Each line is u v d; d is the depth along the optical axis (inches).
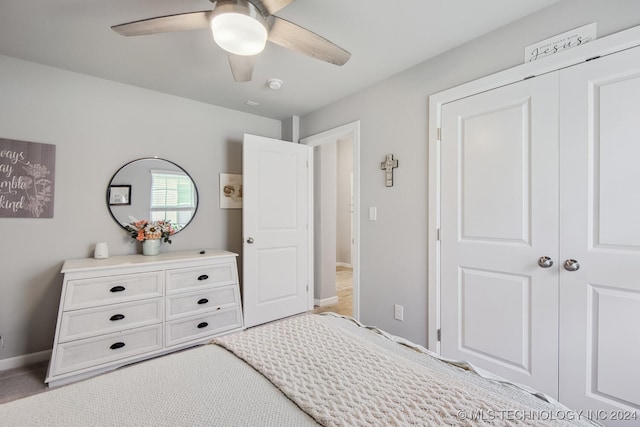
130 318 84.2
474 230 76.0
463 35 74.4
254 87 105.5
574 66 60.4
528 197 67.1
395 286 94.3
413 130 89.7
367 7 64.0
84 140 95.7
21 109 86.2
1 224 84.0
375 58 85.4
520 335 68.0
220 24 50.5
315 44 60.5
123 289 83.8
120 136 101.8
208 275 99.8
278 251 125.7
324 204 147.5
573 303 60.6
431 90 85.3
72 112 93.7
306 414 30.0
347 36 74.6
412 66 90.0
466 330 77.5
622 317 55.3
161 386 34.4
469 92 76.5
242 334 49.6
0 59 83.7
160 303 89.3
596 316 58.1
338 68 91.4
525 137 67.4
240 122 130.6
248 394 33.2
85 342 77.5
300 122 138.0
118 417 28.9
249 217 117.3
